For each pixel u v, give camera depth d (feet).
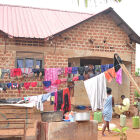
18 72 29.35
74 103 40.96
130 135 30.17
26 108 21.97
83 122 23.44
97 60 45.73
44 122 22.80
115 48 40.91
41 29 38.45
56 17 44.70
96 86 25.68
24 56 36.35
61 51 37.96
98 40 39.96
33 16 43.83
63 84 37.76
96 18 39.96
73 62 43.80
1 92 35.19
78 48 38.83
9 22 39.40
